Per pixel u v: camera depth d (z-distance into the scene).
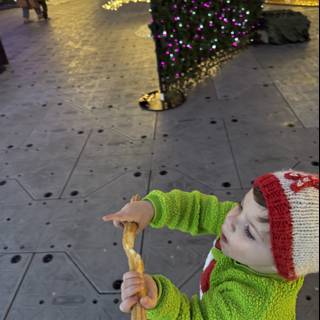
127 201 3.11
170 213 1.20
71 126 4.37
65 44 7.58
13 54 7.24
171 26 4.38
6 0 11.68
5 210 3.12
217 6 5.20
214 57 5.58
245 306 0.94
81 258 2.60
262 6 6.59
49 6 11.23
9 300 2.36
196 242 2.63
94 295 2.34
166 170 3.44
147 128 4.16
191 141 3.85
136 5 10.30
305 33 6.43
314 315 2.09
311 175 0.89
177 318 0.98
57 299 2.33
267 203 0.84
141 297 0.85
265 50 6.23
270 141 3.74
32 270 2.55
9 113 4.84
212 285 1.08
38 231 2.87
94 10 10.23
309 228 0.80
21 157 3.86
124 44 7.18
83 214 3.00
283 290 0.94
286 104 4.42
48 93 5.35
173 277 2.40
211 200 1.29
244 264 0.96
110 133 4.14
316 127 3.90
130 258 0.92
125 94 5.04
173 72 4.69
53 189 3.32
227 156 3.57
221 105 4.53
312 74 5.14
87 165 3.62
